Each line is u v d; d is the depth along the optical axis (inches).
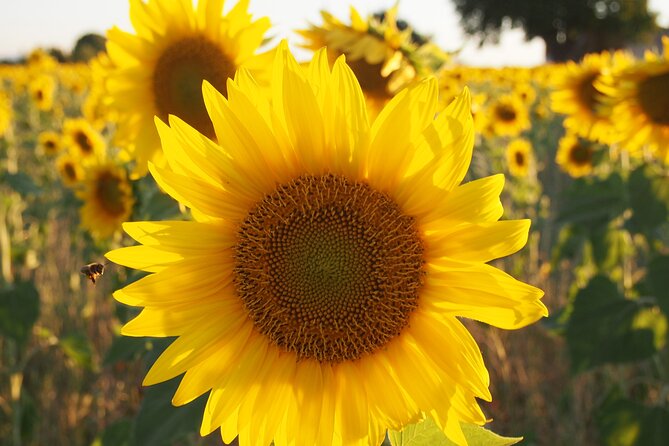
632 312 33.5
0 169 59.6
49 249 59.7
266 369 17.3
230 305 17.3
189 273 16.9
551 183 83.7
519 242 15.2
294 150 16.9
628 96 33.1
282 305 17.3
